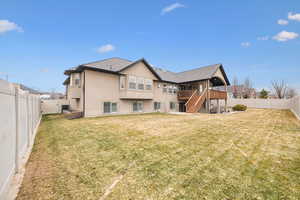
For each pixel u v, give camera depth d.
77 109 14.99
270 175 3.01
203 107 20.17
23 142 4.00
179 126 8.23
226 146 4.85
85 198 2.30
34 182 2.74
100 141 5.35
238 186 2.63
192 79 17.95
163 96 19.08
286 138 5.88
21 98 3.78
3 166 2.33
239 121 10.26
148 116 13.35
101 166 3.40
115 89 14.34
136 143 5.11
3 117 2.37
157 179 2.86
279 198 2.32
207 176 2.97
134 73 15.14
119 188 2.57
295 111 15.06
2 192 2.27
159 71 20.97
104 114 13.59
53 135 6.27
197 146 4.82
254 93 43.12
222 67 18.95
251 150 4.48
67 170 3.21
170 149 4.53
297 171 3.19
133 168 3.30
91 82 12.75
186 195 2.38
